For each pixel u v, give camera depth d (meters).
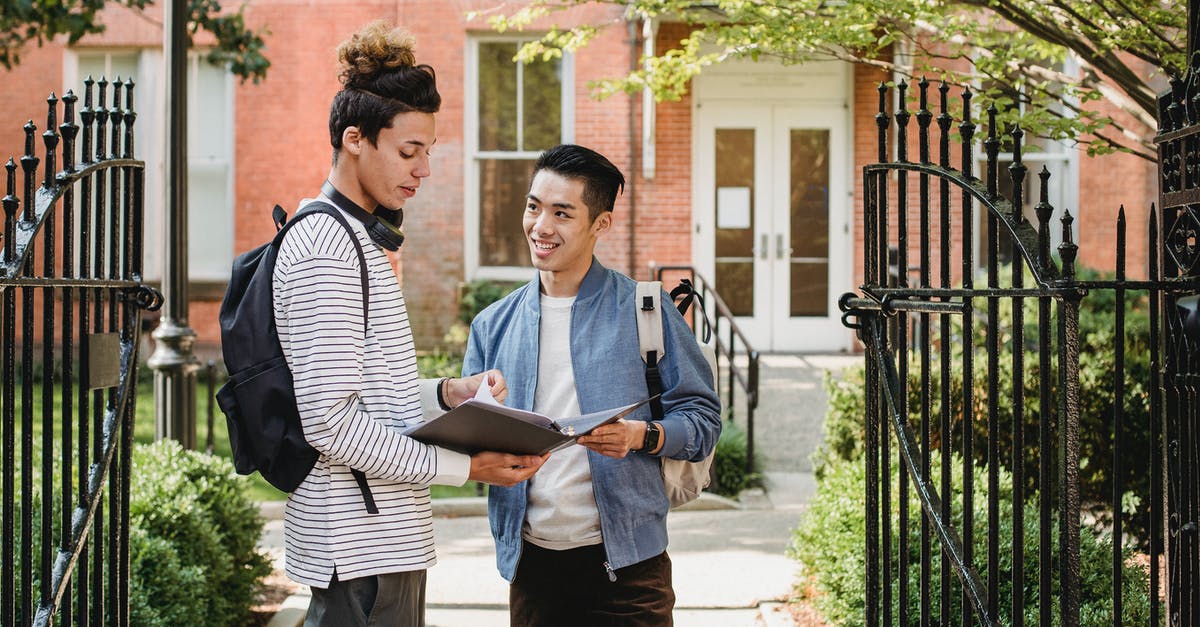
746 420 8.29
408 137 2.32
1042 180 2.38
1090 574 3.88
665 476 2.78
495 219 11.46
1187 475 2.43
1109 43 4.16
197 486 4.66
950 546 2.66
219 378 11.07
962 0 4.32
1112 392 5.71
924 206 2.74
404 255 11.30
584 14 11.13
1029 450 5.81
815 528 4.71
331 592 2.27
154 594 3.93
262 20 11.36
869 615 3.03
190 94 11.60
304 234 2.26
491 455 2.37
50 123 2.61
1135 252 10.89
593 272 2.84
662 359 2.77
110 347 2.89
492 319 2.95
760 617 4.75
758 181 11.53
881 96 2.92
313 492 2.27
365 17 11.30
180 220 5.94
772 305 11.55
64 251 2.65
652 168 11.12
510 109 11.39
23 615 2.40
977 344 7.77
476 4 11.20
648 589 2.73
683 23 11.20
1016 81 4.64
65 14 8.63
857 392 6.30
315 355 2.19
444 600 5.02
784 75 11.43
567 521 2.70
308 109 11.41
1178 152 2.48
